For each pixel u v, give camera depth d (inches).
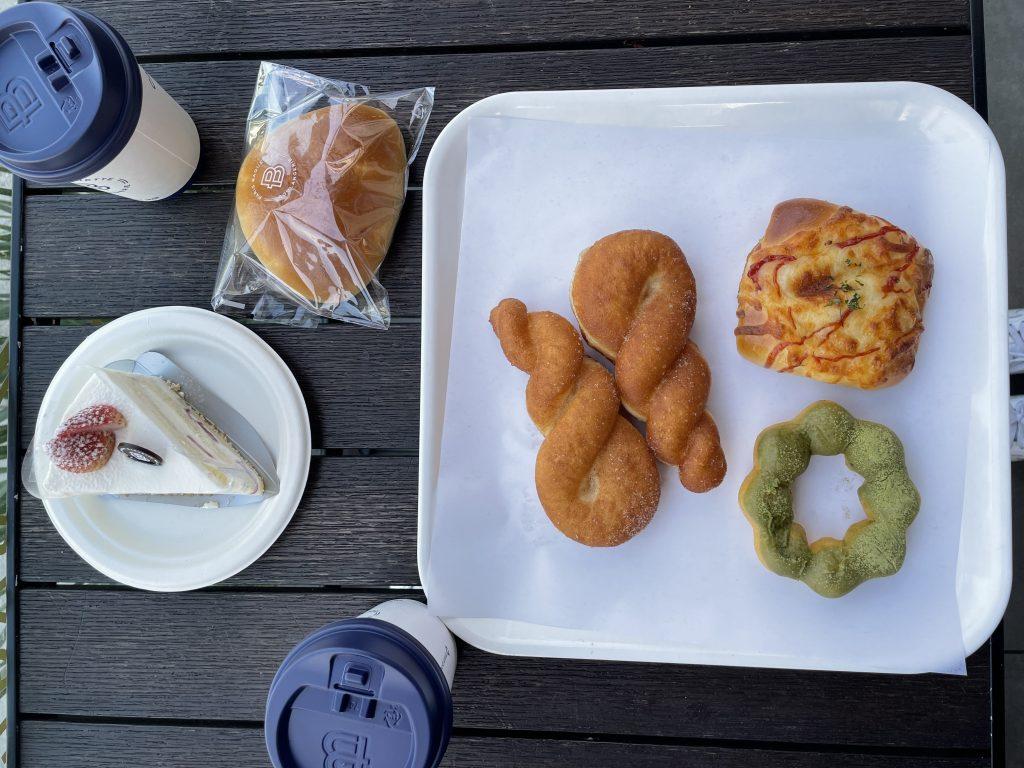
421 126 18.5
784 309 15.9
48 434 18.3
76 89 15.9
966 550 16.1
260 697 18.8
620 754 18.3
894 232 15.7
